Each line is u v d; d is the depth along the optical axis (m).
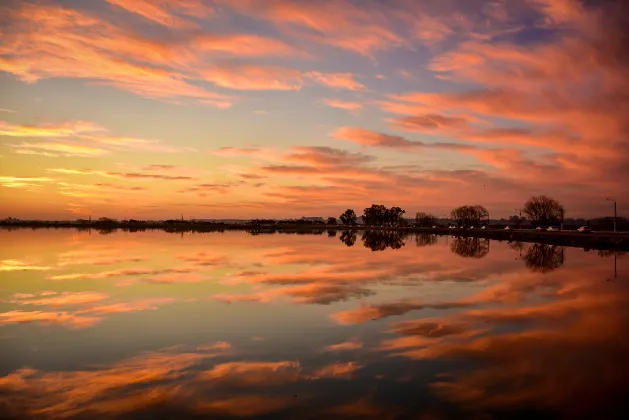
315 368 13.13
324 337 16.47
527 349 14.90
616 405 10.64
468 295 25.14
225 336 16.64
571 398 11.03
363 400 10.91
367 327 17.92
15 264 40.22
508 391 11.42
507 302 23.09
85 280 30.44
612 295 25.11
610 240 64.00
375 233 140.00
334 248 64.38
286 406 10.61
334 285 28.67
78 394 11.34
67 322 18.77
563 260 45.28
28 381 12.23
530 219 134.12
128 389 11.61
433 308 21.59
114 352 14.73
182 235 116.69
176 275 33.12
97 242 77.12
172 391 11.50
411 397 11.08
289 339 16.20
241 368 13.14
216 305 22.20
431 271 36.19
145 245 69.12
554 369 12.98
